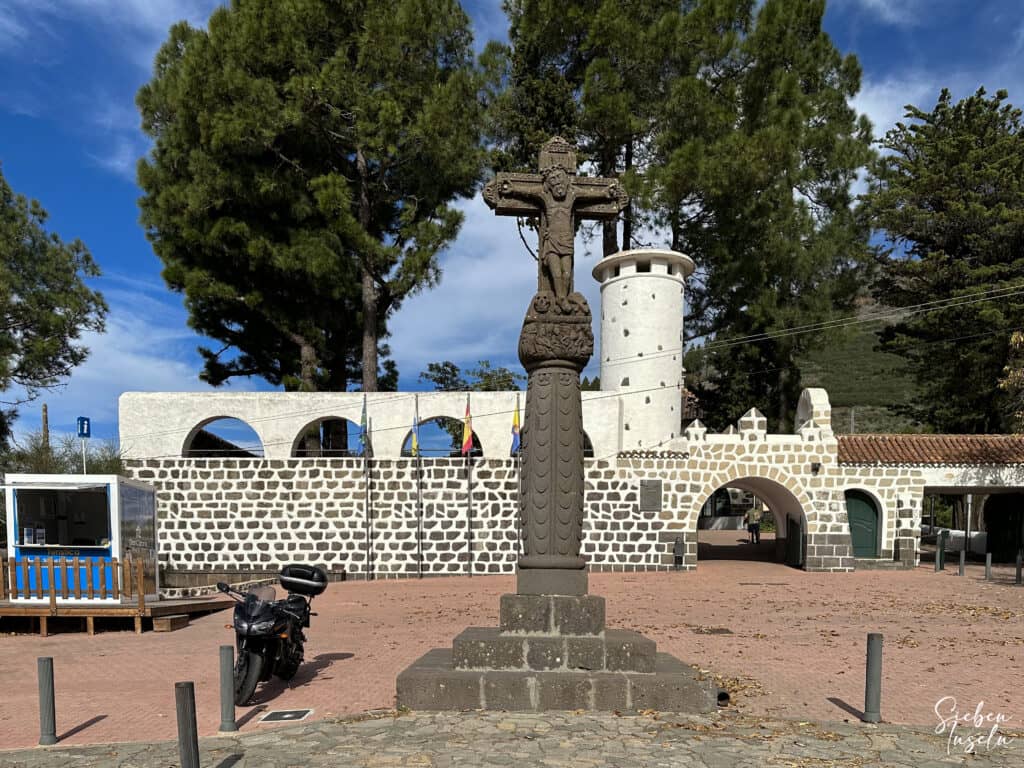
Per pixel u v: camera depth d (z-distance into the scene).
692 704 7.52
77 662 11.38
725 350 37.06
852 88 35.81
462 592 19.44
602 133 32.94
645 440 28.06
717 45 31.91
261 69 26.52
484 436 24.17
